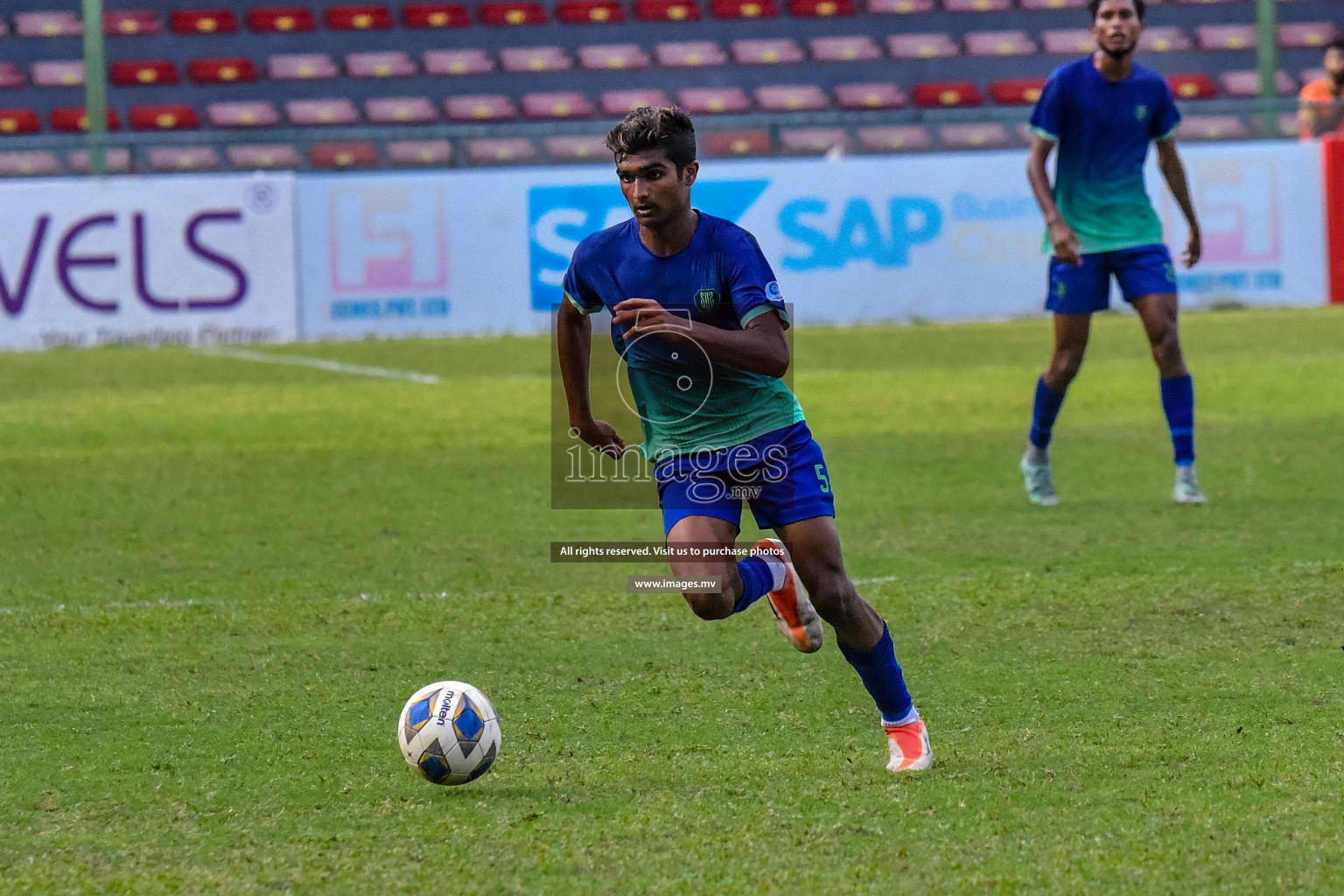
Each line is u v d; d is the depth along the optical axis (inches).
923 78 3831.2
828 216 2748.5
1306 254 2785.4
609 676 797.2
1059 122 1227.2
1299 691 733.3
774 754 657.6
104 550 1184.8
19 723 726.5
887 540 1153.4
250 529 1258.0
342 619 939.3
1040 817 564.1
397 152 3257.9
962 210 2760.8
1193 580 979.9
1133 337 2596.0
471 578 1055.0
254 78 3732.8
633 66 3796.8
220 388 2224.4
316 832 567.2
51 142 2706.7
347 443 1738.4
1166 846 530.3
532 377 2278.5
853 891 498.6
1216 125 3191.4
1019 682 767.1
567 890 505.0
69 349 2655.0
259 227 2682.1
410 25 3809.1
